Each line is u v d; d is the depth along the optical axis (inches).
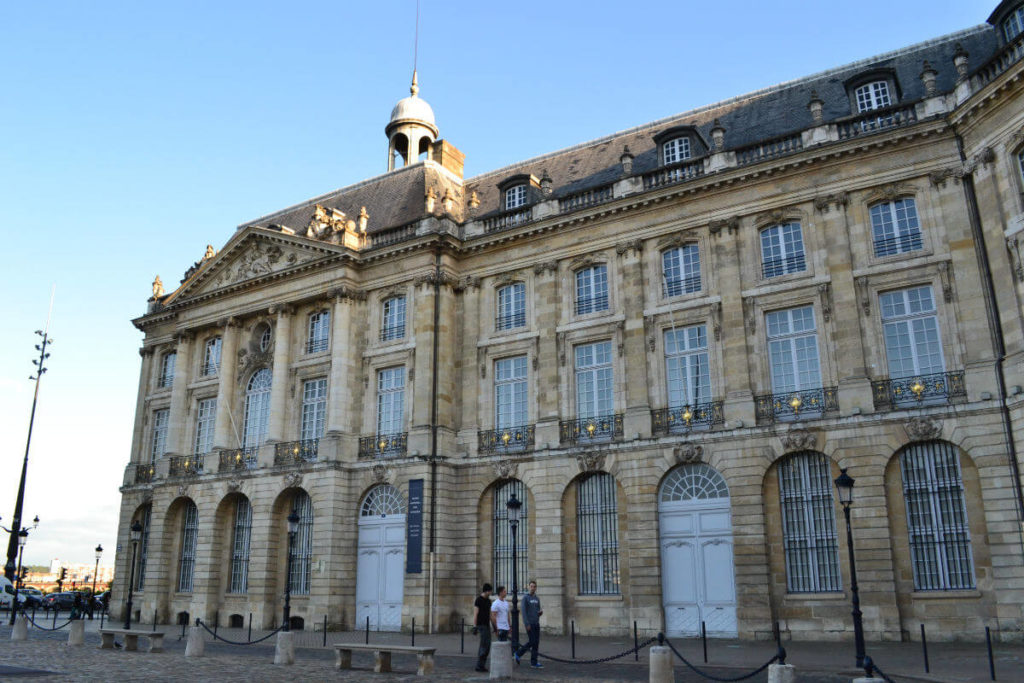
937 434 957.2
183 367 1640.0
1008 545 896.9
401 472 1286.9
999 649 829.8
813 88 1301.7
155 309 1824.6
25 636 1090.7
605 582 1149.7
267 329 1572.3
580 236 1278.3
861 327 1037.8
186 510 1588.3
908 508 976.3
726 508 1081.4
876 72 1136.8
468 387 1326.3
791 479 1050.1
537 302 1293.1
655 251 1213.1
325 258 1440.7
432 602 1211.2
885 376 1015.0
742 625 1023.0
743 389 1088.8
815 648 898.1
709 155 1193.4
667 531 1114.1
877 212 1074.7
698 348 1152.2
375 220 1577.3
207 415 1614.2
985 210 983.6
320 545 1305.4
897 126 1052.5
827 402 1035.9
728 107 1389.0
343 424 1368.1
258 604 1353.3
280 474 1389.0
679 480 1120.8
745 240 1145.4
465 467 1288.1
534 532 1211.9
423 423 1289.4
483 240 1353.3
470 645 1023.0
